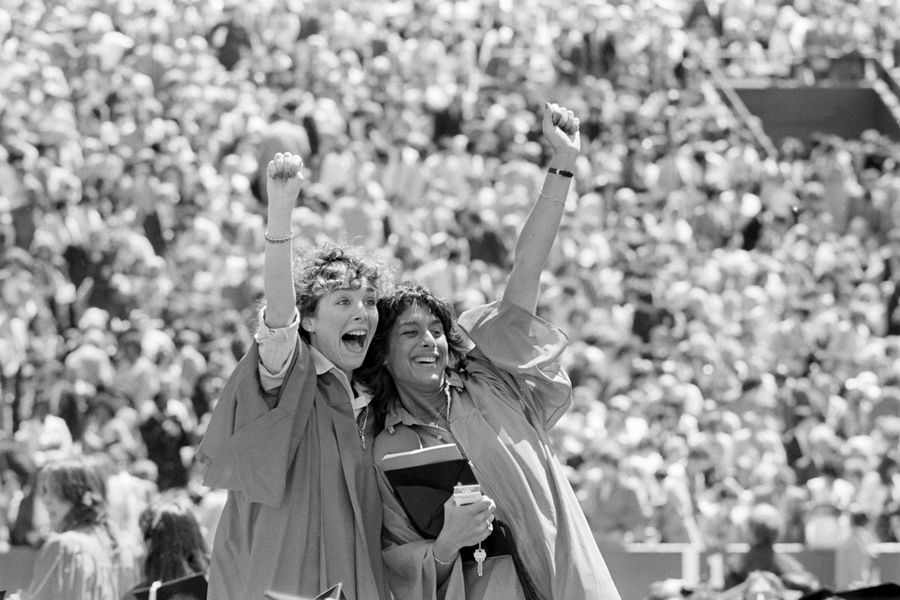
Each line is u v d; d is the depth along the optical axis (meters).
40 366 51.97
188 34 87.50
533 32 92.50
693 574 38.62
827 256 75.62
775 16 100.81
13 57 78.75
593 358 59.97
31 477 36.69
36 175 66.19
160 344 53.47
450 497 15.90
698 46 97.38
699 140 84.31
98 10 86.44
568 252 70.50
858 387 61.97
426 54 89.50
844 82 97.25
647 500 45.31
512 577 16.11
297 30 90.00
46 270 60.66
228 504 16.17
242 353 55.56
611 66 91.88
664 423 53.28
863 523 43.47
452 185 77.69
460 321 17.09
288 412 15.55
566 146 17.12
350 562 15.73
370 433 16.59
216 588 15.95
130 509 35.00
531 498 16.20
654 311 66.25
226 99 79.75
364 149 77.88
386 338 16.72
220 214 69.25
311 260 16.38
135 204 67.62
